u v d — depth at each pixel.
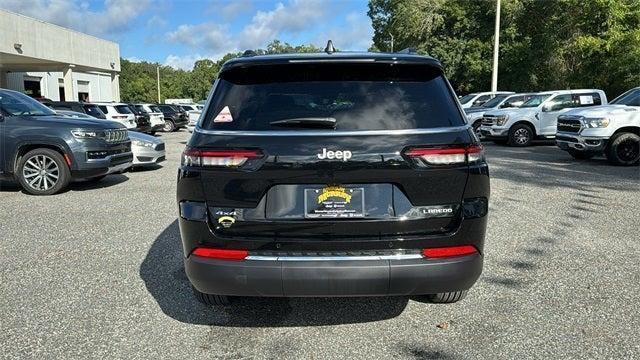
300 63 3.21
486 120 18.05
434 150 2.98
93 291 4.20
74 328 3.52
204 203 3.04
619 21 23.80
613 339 3.30
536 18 32.53
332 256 2.95
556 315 3.67
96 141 8.80
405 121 3.05
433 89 3.23
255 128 3.04
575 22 26.12
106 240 5.71
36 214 7.10
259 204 2.99
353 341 3.34
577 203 7.48
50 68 35.62
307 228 2.96
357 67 3.25
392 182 2.97
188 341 3.35
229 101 3.19
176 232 6.04
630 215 6.69
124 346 3.27
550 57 28.84
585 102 17.61
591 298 3.97
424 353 3.17
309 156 2.94
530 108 17.36
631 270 4.59
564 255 5.04
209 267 3.02
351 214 2.96
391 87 3.19
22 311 3.80
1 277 4.52
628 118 11.61
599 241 5.51
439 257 3.00
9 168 8.61
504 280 4.37
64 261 4.96
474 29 36.09
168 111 30.94
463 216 3.03
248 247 2.99
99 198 8.32
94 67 38.34
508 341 3.30
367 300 3.98
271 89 3.21
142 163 11.63
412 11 37.88
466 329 3.48
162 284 4.36
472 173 3.04
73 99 35.56
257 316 3.73
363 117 3.04
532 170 11.05
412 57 3.27
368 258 2.95
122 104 23.28
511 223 6.32
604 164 12.12
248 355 3.17
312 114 3.06
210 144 3.04
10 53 26.69
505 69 33.09
